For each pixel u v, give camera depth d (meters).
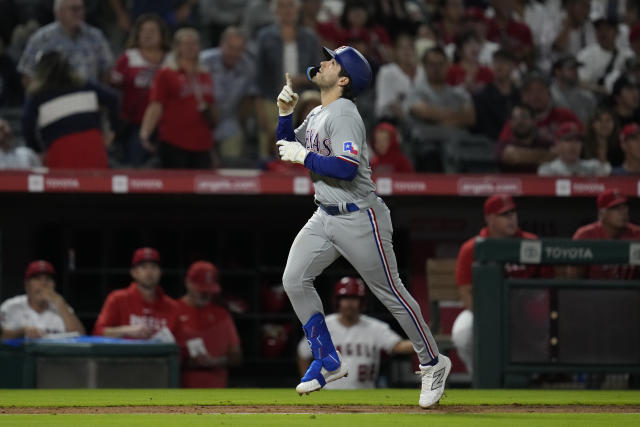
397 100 41.47
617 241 23.81
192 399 18.92
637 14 51.00
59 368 24.31
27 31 41.59
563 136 37.62
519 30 47.09
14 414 15.62
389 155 36.50
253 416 15.14
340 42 44.12
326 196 15.48
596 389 24.47
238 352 30.00
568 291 23.70
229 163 38.94
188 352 28.77
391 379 34.53
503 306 23.55
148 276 28.02
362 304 28.00
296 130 16.61
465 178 34.78
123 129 37.25
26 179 32.75
